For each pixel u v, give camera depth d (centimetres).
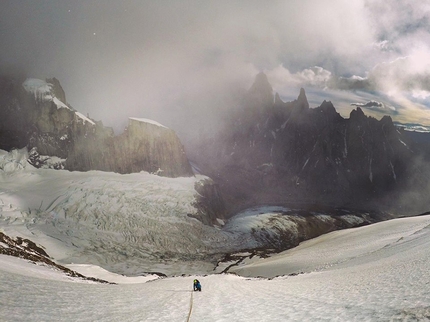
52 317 1195
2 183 17250
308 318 1228
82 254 11944
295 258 8338
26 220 13650
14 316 1115
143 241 14638
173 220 16700
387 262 3331
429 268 2031
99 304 1667
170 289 3145
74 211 15175
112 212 15775
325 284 2603
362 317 1123
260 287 3231
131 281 7050
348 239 9069
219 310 1608
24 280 2105
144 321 1288
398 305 1212
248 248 15812
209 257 14138
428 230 5328
